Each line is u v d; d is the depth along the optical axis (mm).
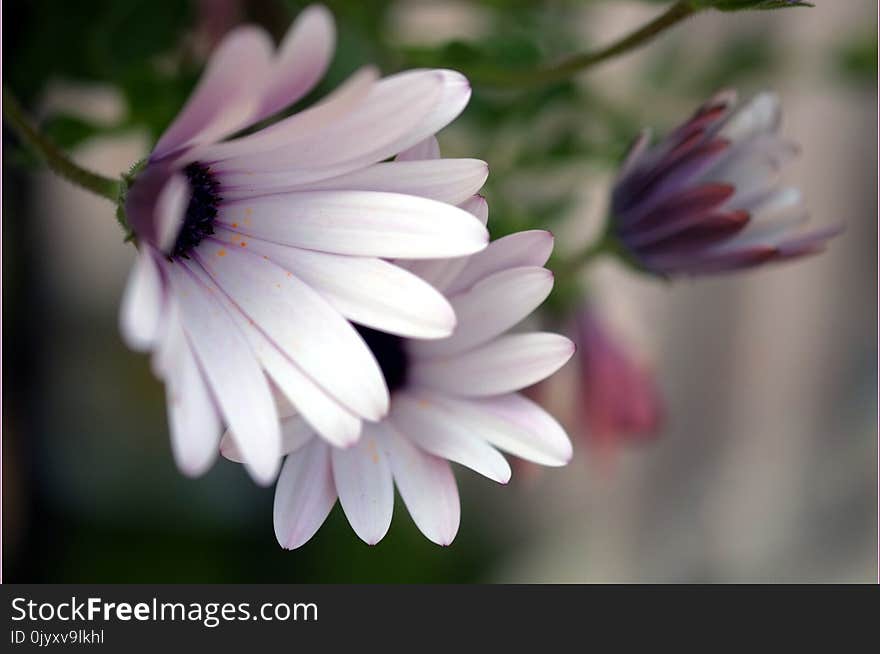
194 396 211
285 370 222
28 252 322
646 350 352
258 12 288
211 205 227
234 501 425
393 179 224
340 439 218
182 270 224
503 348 236
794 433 538
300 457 231
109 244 412
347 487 232
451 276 234
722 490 546
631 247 264
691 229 254
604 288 341
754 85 376
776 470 542
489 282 234
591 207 372
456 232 221
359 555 422
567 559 536
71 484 388
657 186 259
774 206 258
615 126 331
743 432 542
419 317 221
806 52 373
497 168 317
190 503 424
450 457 235
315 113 208
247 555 416
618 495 554
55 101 305
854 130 474
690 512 550
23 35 285
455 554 468
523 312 234
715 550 546
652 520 557
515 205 307
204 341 220
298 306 224
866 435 515
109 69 287
